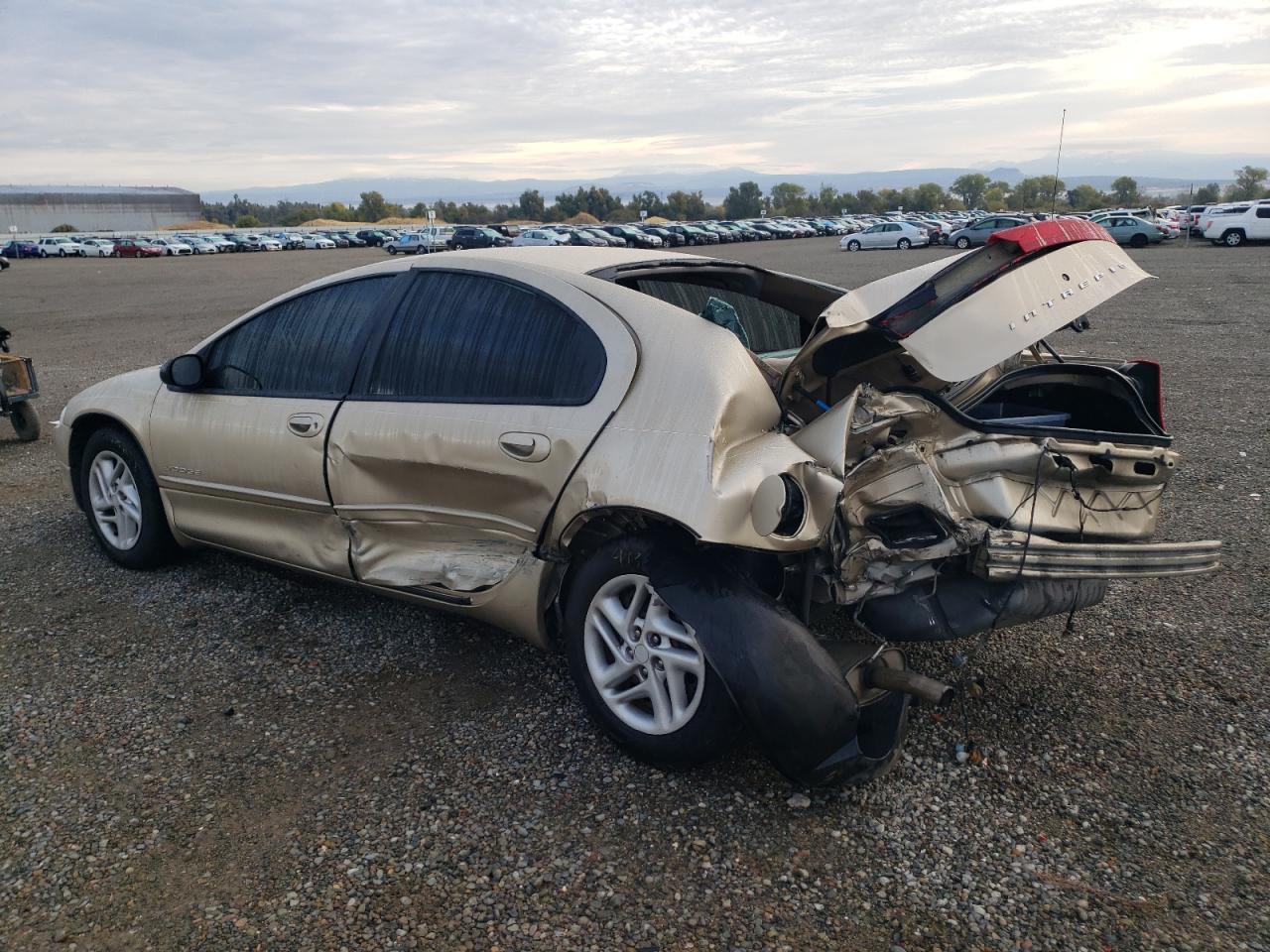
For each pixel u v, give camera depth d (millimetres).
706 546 2945
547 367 3301
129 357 13578
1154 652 3826
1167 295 18438
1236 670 3662
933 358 2936
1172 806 2865
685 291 4031
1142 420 3490
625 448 2979
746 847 2709
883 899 2510
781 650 2717
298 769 3117
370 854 2705
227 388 4270
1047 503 3172
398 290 3803
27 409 7977
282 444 3930
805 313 4457
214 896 2551
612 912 2475
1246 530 5188
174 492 4500
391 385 3672
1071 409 3703
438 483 3486
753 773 3049
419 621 4188
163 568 4824
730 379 3012
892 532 3121
